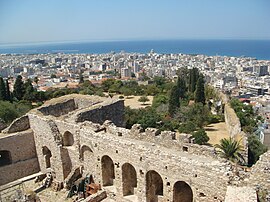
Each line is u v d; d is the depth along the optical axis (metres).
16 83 112.19
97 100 57.28
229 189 25.59
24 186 44.38
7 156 48.56
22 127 49.22
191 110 95.69
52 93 116.44
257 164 26.27
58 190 43.16
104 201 37.78
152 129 36.44
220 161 29.42
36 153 49.03
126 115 80.75
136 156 34.50
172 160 31.20
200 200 29.78
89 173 42.12
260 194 25.22
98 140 38.88
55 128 44.91
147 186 34.41
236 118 80.06
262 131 86.12
